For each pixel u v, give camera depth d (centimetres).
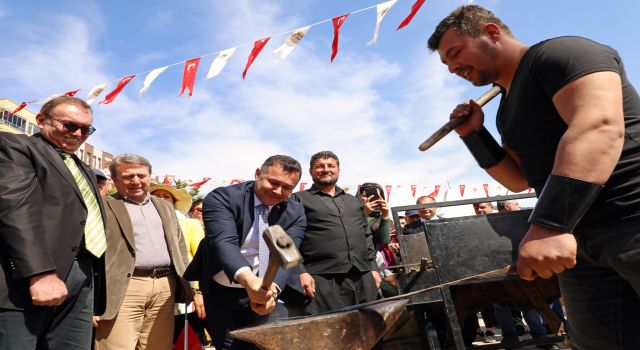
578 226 141
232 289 275
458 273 256
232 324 275
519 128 155
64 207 228
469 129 196
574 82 129
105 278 267
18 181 211
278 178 275
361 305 159
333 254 346
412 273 289
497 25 159
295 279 309
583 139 120
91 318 247
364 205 407
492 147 195
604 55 132
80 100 266
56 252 219
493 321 579
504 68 158
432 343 298
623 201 132
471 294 312
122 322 306
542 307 303
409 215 557
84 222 238
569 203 118
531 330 473
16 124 2608
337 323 137
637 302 138
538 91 145
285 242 117
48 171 227
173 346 350
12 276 203
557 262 117
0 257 202
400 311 152
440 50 168
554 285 308
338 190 379
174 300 344
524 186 198
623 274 132
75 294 236
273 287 237
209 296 280
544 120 146
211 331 282
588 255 142
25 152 223
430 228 261
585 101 125
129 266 312
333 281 345
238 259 249
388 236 424
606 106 122
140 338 324
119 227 318
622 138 121
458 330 248
